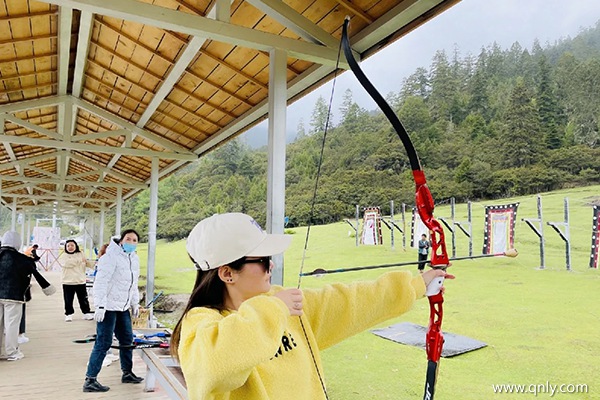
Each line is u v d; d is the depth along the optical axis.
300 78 3.66
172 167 8.11
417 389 3.11
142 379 3.47
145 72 4.71
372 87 1.39
